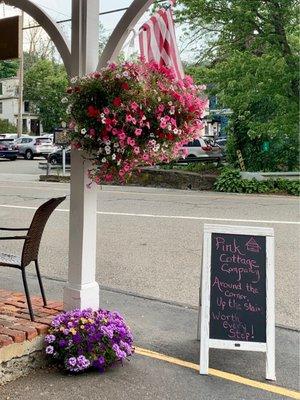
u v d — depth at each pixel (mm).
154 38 4121
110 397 3338
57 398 3297
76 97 3549
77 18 3920
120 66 3551
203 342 3742
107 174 3717
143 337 4426
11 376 3512
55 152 25328
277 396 3453
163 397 3369
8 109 57500
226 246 3891
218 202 13547
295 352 4234
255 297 3785
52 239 8930
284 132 15852
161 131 3553
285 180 15867
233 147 17578
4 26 4234
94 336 3682
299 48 15844
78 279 4121
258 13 16047
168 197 14617
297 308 5520
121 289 6008
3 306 4422
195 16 16672
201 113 3729
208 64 17844
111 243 8555
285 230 9672
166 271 6863
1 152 32938
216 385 3572
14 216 11234
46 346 3729
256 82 15859
